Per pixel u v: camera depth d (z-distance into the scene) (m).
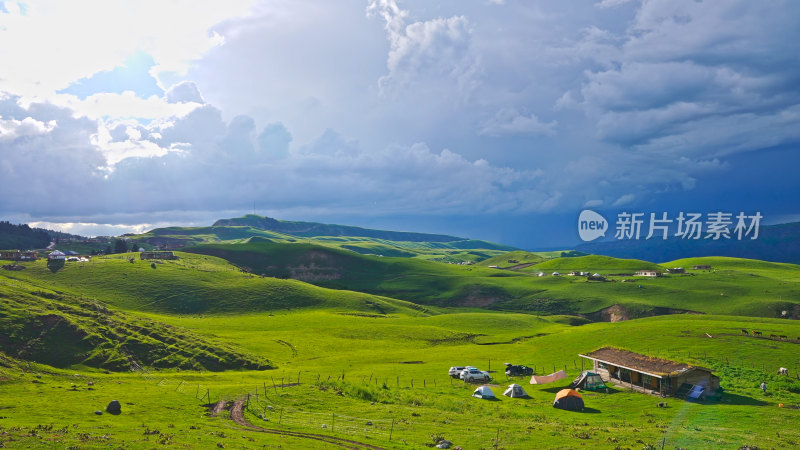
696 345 103.31
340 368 113.94
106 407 61.47
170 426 53.53
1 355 100.25
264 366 117.25
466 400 76.00
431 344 157.00
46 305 135.12
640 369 78.06
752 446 46.88
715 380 73.25
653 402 70.62
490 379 94.81
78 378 92.31
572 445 47.75
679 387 73.06
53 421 52.91
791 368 85.38
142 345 121.00
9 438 42.50
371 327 179.50
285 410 65.75
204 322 184.12
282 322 188.75
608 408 69.06
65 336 119.19
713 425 56.66
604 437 51.09
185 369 112.69
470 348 144.75
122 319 137.88
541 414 65.62
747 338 106.81
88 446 41.03
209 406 69.00
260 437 50.28
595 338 127.06
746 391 73.38
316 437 51.38
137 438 45.56
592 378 82.25
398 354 134.62
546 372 99.62
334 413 64.44
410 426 56.88
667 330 121.50
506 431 54.19
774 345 100.06
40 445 40.78
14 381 79.88
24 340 113.81
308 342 152.50
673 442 48.69
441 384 91.69
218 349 124.88
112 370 108.69
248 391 79.19
